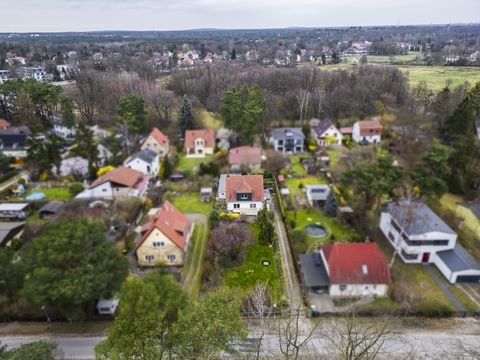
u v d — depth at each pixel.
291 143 68.88
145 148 64.06
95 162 57.38
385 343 25.92
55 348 22.38
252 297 27.05
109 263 27.14
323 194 47.91
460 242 39.47
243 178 46.03
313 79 103.81
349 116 87.25
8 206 45.06
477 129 65.00
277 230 42.12
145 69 128.25
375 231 41.56
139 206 45.38
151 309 21.28
